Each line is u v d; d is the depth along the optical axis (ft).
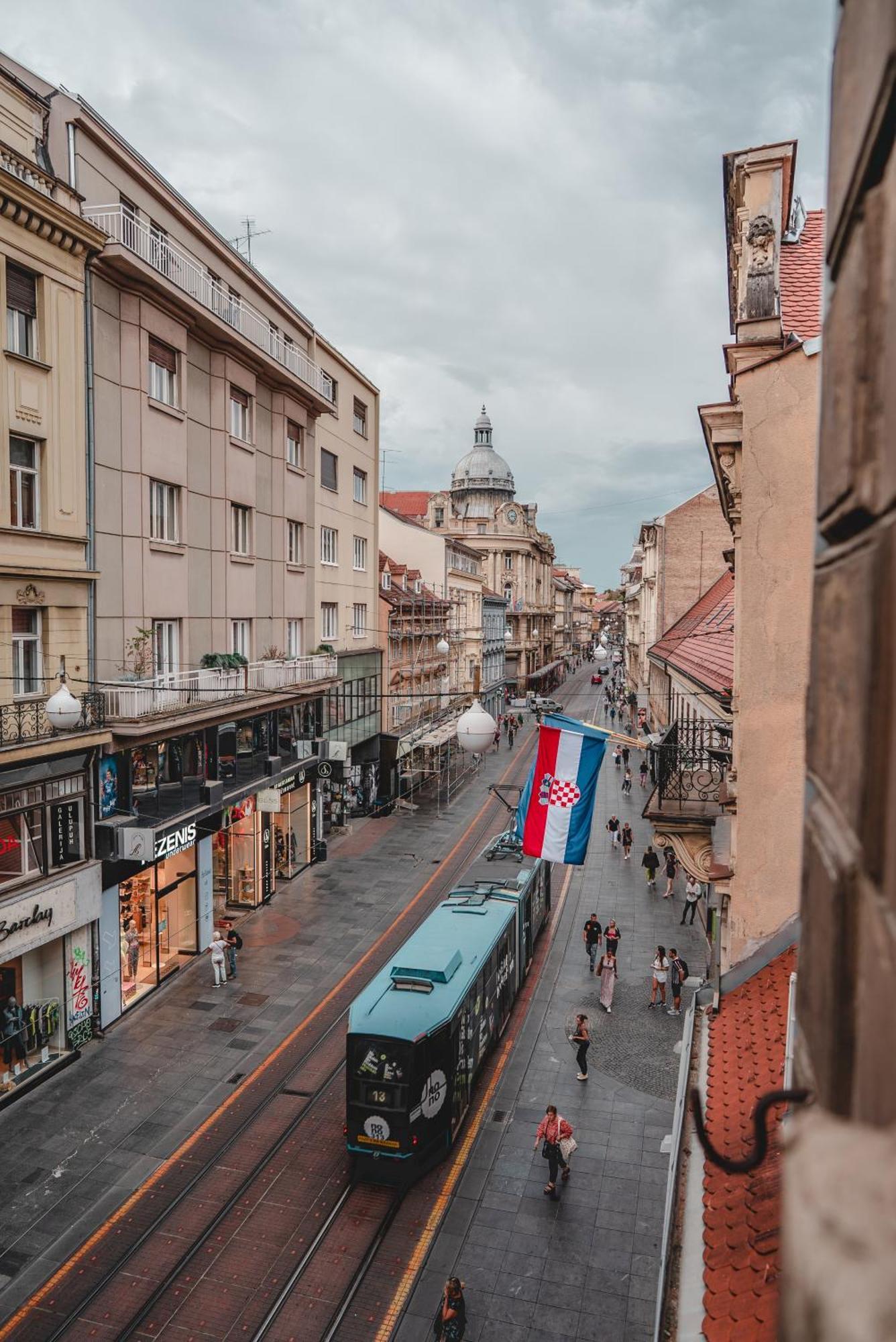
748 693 32.40
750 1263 17.78
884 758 3.75
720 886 33.55
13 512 54.95
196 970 73.46
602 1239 41.57
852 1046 4.19
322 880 98.78
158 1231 41.75
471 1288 38.42
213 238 78.02
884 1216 2.18
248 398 87.20
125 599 65.82
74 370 59.21
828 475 4.83
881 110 3.60
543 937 82.99
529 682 304.09
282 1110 52.49
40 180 55.47
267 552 92.07
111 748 61.87
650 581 162.30
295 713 101.71
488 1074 57.11
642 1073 57.52
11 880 53.98
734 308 48.96
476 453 327.67
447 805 140.26
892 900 3.50
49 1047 57.62
